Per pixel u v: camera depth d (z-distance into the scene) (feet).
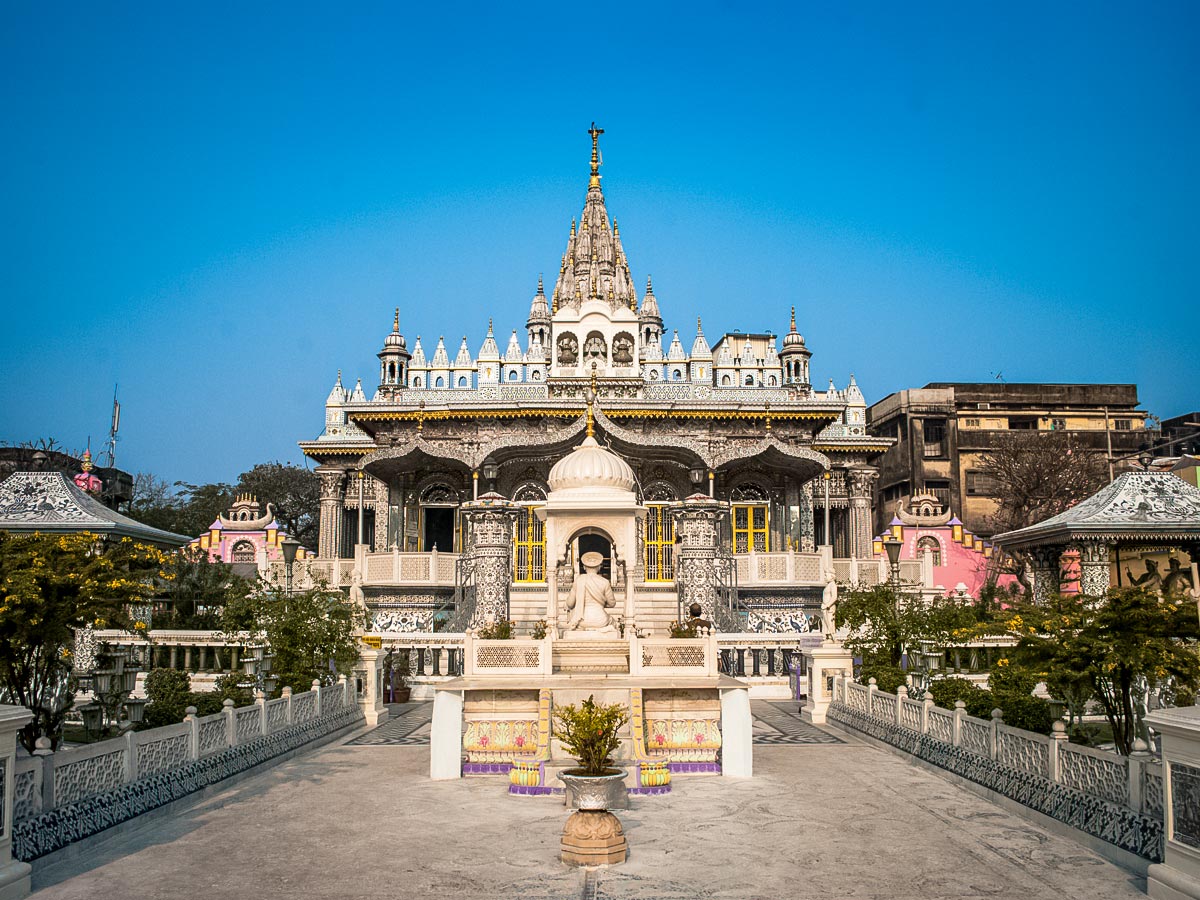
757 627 120.26
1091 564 90.33
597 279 224.53
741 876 33.12
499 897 30.78
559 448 137.69
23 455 183.21
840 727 73.26
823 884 32.19
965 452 266.98
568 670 55.72
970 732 49.19
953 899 30.68
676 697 53.31
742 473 156.04
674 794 46.91
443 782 50.08
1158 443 247.09
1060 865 34.37
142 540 92.02
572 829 34.83
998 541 106.32
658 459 144.56
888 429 282.56
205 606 112.47
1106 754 36.50
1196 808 28.63
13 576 41.34
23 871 30.32
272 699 57.31
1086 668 41.04
